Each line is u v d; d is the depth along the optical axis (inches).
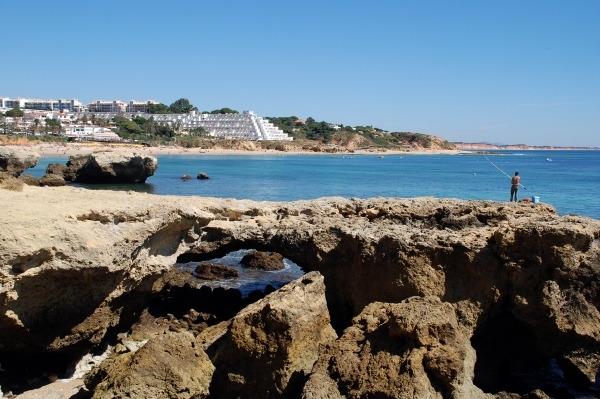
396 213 869.8
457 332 513.3
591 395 644.1
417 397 471.5
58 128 6983.3
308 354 567.8
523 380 691.4
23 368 606.9
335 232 791.7
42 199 644.7
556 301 642.8
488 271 673.6
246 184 3048.7
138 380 504.4
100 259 552.1
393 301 710.5
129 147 6254.9
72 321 584.7
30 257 502.0
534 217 773.9
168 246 700.7
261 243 858.8
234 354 568.1
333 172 4402.1
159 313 787.4
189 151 7165.4
